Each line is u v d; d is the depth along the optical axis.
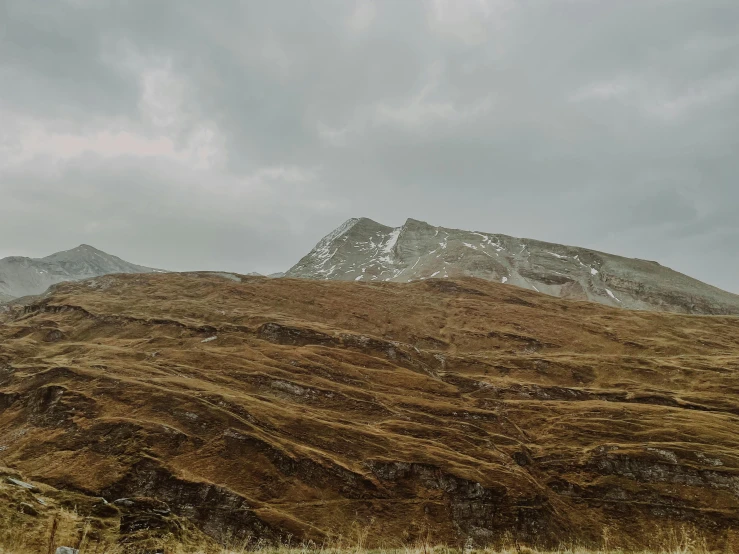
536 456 108.25
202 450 89.06
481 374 166.50
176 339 168.00
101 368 123.00
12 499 31.92
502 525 81.62
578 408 131.75
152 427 91.38
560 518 87.25
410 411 123.75
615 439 113.19
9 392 112.44
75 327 185.25
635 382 160.12
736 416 129.12
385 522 79.62
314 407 120.81
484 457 103.31
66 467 82.00
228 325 181.25
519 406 134.00
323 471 88.00
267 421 102.06
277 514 74.38
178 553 29.41
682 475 96.06
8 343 163.38
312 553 24.61
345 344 169.75
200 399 103.94
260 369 135.75
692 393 148.38
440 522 80.81
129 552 28.19
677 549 21.88
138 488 77.00
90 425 92.75
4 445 93.44
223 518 72.50
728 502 89.31
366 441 101.75
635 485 95.44
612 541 82.44
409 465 92.25
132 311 198.00
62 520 31.27
